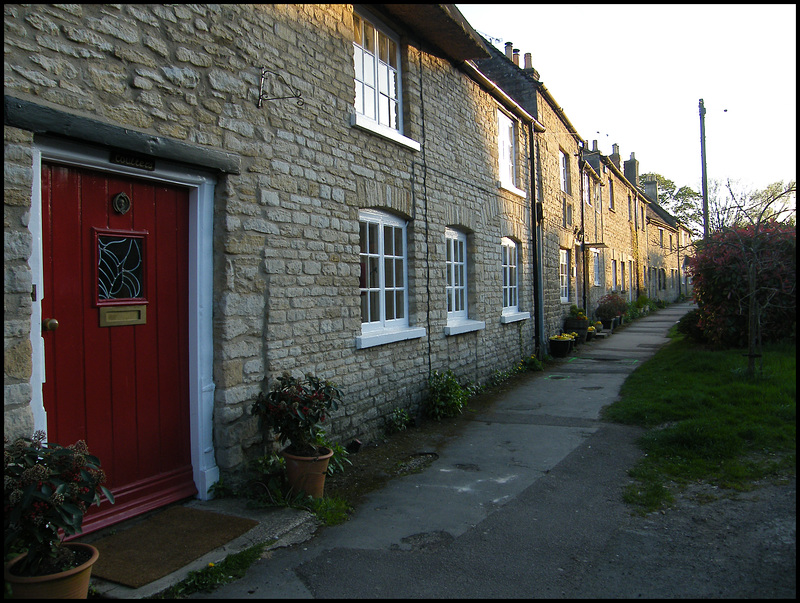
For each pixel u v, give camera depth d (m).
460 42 8.00
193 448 4.47
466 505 4.55
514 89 13.12
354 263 6.12
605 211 21.56
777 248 9.88
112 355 3.91
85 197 3.75
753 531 3.90
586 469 5.36
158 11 4.05
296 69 5.34
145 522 3.95
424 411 7.54
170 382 4.32
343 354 5.93
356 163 6.22
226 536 3.76
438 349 8.01
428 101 7.92
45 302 3.51
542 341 12.54
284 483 4.65
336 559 3.61
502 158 11.05
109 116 3.70
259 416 4.72
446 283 8.40
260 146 4.90
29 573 2.70
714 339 10.63
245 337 4.72
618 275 24.28
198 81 4.35
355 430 6.12
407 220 7.46
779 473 4.88
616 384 9.53
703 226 16.86
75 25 3.52
